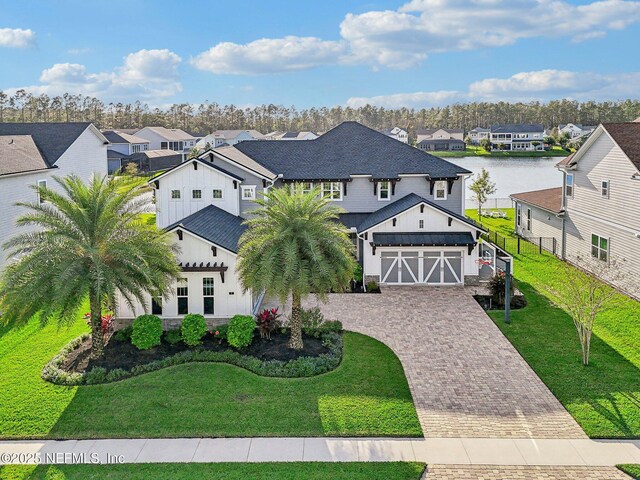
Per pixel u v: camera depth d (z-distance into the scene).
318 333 21.56
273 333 21.73
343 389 17.03
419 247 28.75
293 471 12.78
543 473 12.73
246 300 22.48
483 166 107.50
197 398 16.45
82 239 18.73
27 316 17.61
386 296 27.20
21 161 31.31
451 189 33.19
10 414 15.49
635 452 13.55
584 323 18.84
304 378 17.89
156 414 15.50
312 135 144.88
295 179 33.16
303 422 15.00
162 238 20.66
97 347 19.39
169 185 29.53
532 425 14.89
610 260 28.05
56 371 17.95
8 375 18.11
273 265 18.88
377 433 14.42
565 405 15.91
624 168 26.48
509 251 36.34
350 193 33.66
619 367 18.42
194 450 13.73
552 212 34.50
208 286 22.55
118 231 19.52
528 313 24.28
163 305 22.58
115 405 16.05
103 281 17.69
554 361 19.03
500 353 19.84
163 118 178.50
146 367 18.48
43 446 13.97
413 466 12.96
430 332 22.09
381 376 17.97
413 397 16.55
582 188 31.19
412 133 192.12
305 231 19.34
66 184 21.25
